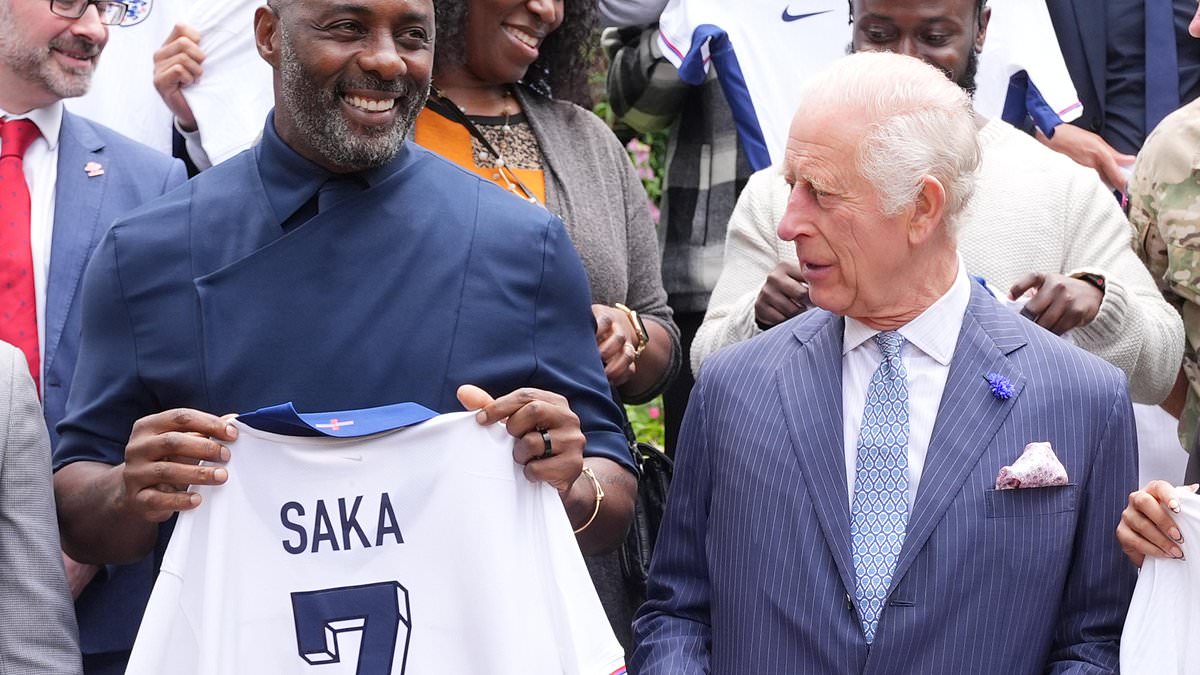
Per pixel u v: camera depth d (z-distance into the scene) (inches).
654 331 163.8
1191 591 113.3
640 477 158.2
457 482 114.4
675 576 128.4
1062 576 116.3
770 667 117.4
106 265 123.3
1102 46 194.9
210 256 122.3
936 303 120.6
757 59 194.1
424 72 122.0
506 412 113.8
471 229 124.0
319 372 120.2
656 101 202.5
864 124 115.6
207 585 111.7
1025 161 155.1
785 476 119.9
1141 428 182.5
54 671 118.6
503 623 113.2
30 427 121.7
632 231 170.2
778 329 128.4
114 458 124.1
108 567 139.4
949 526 114.8
